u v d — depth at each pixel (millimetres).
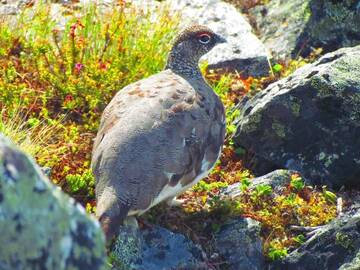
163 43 14828
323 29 16500
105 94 13367
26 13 15391
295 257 11172
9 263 6223
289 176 12398
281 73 15453
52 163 11789
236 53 15641
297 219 11828
